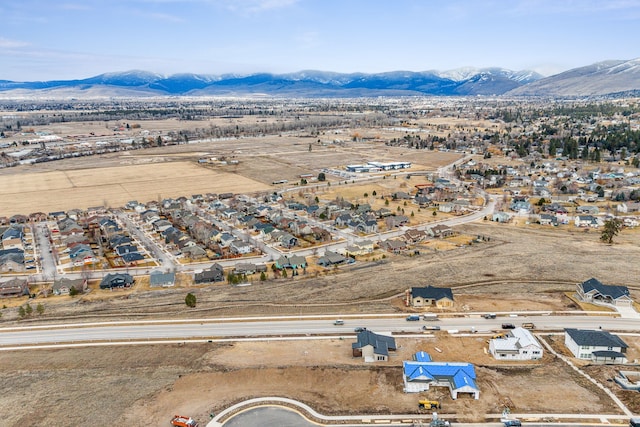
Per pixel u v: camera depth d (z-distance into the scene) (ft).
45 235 455.22
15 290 318.24
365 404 183.83
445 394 189.26
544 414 175.22
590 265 343.26
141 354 225.35
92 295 315.58
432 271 339.16
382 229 460.96
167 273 340.39
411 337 240.94
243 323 260.62
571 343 225.97
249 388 195.21
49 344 239.30
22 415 177.68
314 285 319.27
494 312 269.23
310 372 203.10
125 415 177.58
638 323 252.01
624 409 177.06
